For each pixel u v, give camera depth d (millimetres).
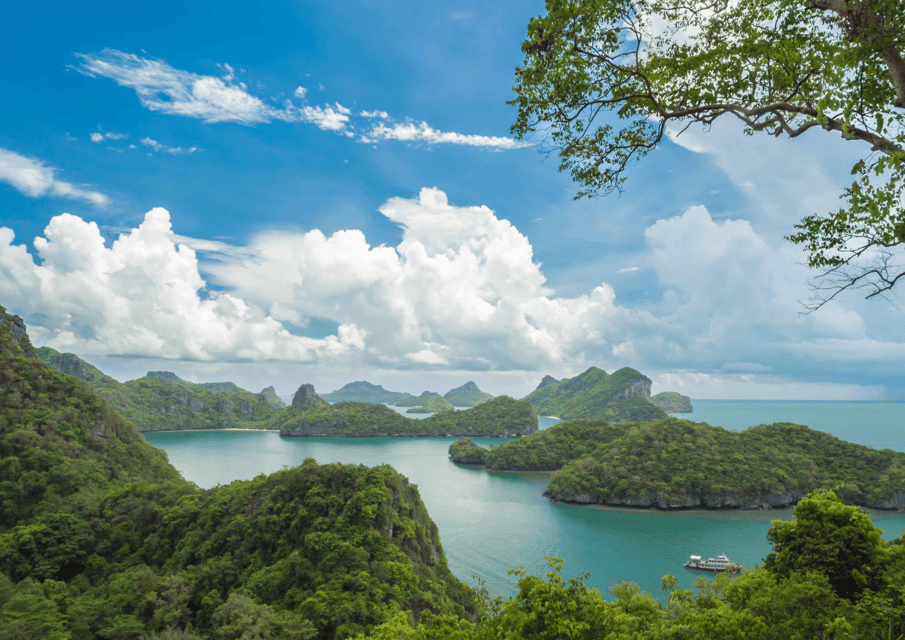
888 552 32938
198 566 75062
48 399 135500
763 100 15203
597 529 140500
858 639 23875
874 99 12320
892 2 10883
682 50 15469
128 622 59375
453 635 29938
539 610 26547
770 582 31422
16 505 98250
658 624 27328
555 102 16328
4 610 57156
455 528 140500
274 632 54188
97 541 85625
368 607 59125
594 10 14562
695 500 168875
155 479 135875
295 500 84500
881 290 13906
